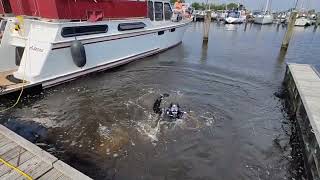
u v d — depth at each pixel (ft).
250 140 20.61
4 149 14.94
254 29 120.57
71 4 28.53
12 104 24.94
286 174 17.24
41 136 19.86
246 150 19.29
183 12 64.39
